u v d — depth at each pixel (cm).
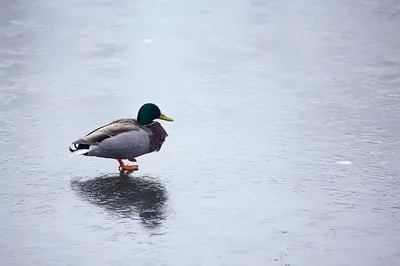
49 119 1541
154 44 1998
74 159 1355
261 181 1256
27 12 2253
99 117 1549
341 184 1240
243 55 1923
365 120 1519
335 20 2177
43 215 1146
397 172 1281
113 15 2231
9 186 1248
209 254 1030
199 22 2172
